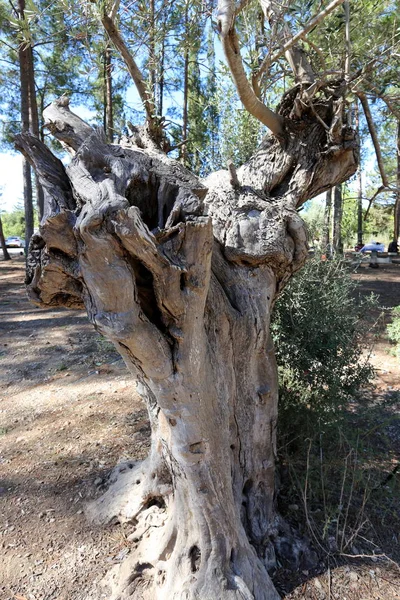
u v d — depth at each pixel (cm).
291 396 278
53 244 140
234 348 200
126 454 336
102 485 300
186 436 168
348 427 293
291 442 277
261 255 200
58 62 1138
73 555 240
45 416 411
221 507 184
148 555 218
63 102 202
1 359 582
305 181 235
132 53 230
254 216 208
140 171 151
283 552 223
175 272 140
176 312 149
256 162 246
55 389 474
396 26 231
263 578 199
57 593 217
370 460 295
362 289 886
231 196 217
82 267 135
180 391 160
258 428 215
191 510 190
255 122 386
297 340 271
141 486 248
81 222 125
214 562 187
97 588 218
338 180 251
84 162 154
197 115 773
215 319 185
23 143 162
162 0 226
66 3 189
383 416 363
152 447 233
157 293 145
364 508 260
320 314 277
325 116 239
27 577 228
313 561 222
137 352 147
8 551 247
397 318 540
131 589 210
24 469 327
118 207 125
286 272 220
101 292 135
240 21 248
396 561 227
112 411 411
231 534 189
